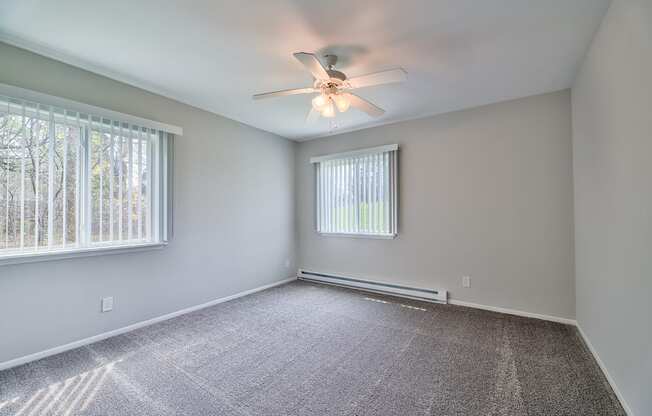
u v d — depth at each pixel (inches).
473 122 134.1
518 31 79.3
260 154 166.6
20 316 85.4
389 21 74.9
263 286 167.3
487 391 73.4
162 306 119.7
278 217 178.2
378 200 158.1
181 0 67.2
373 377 79.8
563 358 88.6
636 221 60.9
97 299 101.0
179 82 109.6
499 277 128.5
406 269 151.9
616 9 66.9
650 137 54.8
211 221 139.2
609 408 66.9
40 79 88.7
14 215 82.8
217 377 80.0
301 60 75.2
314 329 111.5
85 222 96.0
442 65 97.4
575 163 107.6
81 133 95.9
